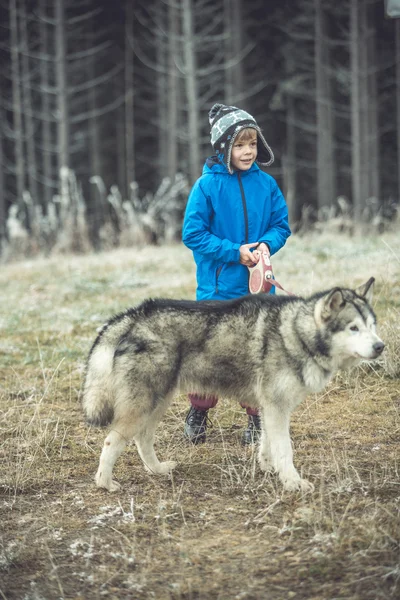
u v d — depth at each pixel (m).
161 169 40.22
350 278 12.70
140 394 5.88
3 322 12.48
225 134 6.50
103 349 6.05
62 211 25.55
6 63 40.06
